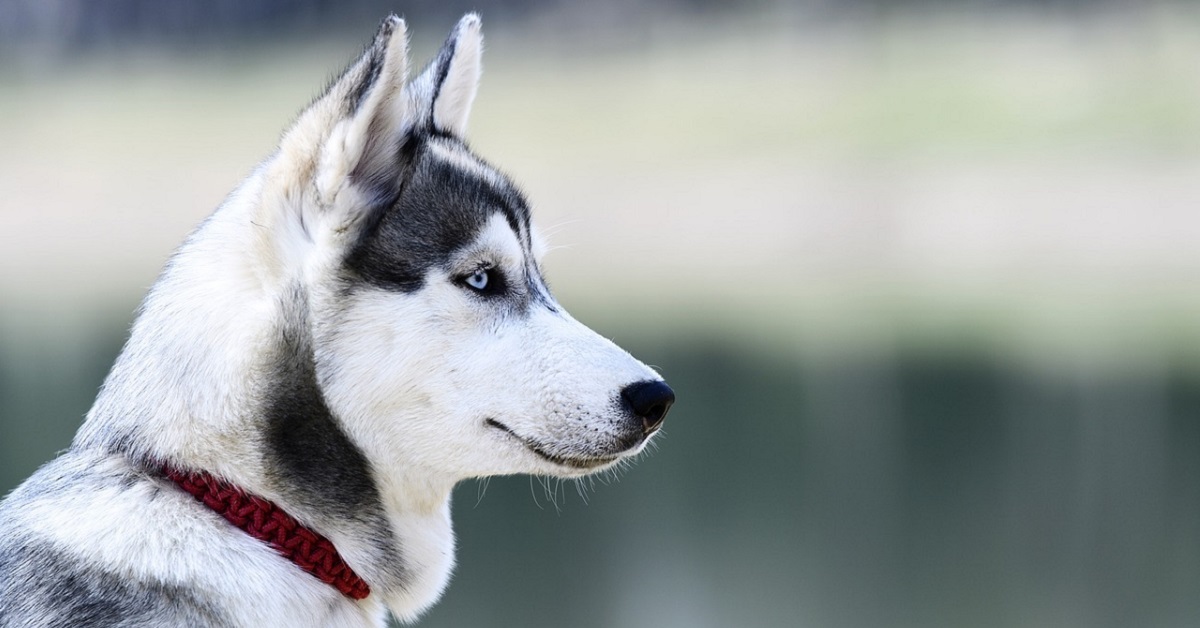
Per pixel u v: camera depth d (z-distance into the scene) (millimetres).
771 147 52406
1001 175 44844
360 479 4441
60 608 3975
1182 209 39688
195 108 68375
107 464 4258
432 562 4711
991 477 16672
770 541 14383
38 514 4191
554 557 14094
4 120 64562
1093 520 15117
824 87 62969
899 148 50438
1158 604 12656
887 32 69875
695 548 14234
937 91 59531
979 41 66812
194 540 4148
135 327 4461
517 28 80562
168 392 4281
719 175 48469
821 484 16422
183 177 54062
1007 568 13641
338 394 4367
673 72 69375
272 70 76562
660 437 19109
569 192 48156
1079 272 35000
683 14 78250
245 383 4270
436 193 4598
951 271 36438
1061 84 58562
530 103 65562
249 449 4285
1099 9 66500
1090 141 48969
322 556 4367
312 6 85125
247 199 4504
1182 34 62906
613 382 4586
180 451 4238
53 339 25688
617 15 78500
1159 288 31844
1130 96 55125
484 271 4629
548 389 4535
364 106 4289
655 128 57656
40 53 78812
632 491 16859
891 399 20828
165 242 44969
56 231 47031
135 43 81688
